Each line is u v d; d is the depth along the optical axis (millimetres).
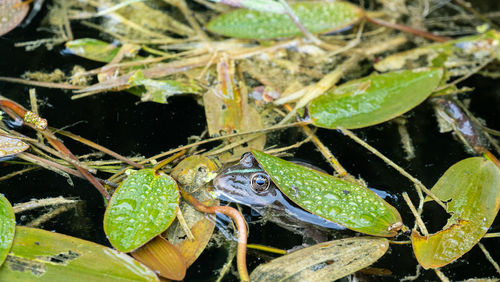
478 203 656
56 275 612
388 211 643
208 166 658
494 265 645
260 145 679
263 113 695
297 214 650
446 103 709
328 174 653
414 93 692
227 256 636
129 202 631
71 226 637
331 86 708
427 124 702
